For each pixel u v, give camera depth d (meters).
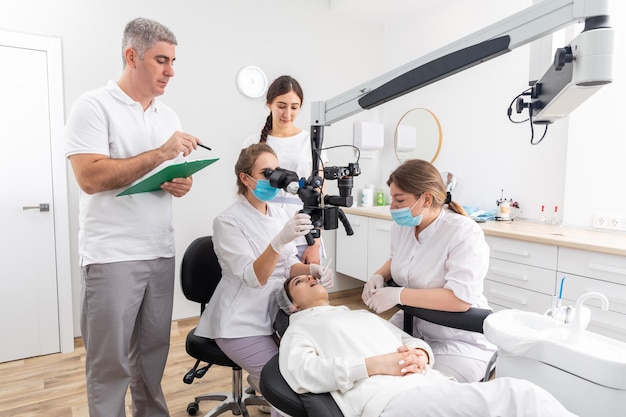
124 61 1.45
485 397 0.94
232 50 3.10
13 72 2.40
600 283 1.93
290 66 3.36
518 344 1.04
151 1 2.77
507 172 2.85
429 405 0.97
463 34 3.14
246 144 2.39
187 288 1.71
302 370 1.09
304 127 3.50
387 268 1.66
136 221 1.48
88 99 1.40
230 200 3.18
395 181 1.39
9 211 2.44
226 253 1.50
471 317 1.28
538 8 0.77
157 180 1.39
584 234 2.22
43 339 2.58
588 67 0.75
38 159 2.49
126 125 1.48
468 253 1.36
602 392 0.90
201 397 1.96
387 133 3.84
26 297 2.52
